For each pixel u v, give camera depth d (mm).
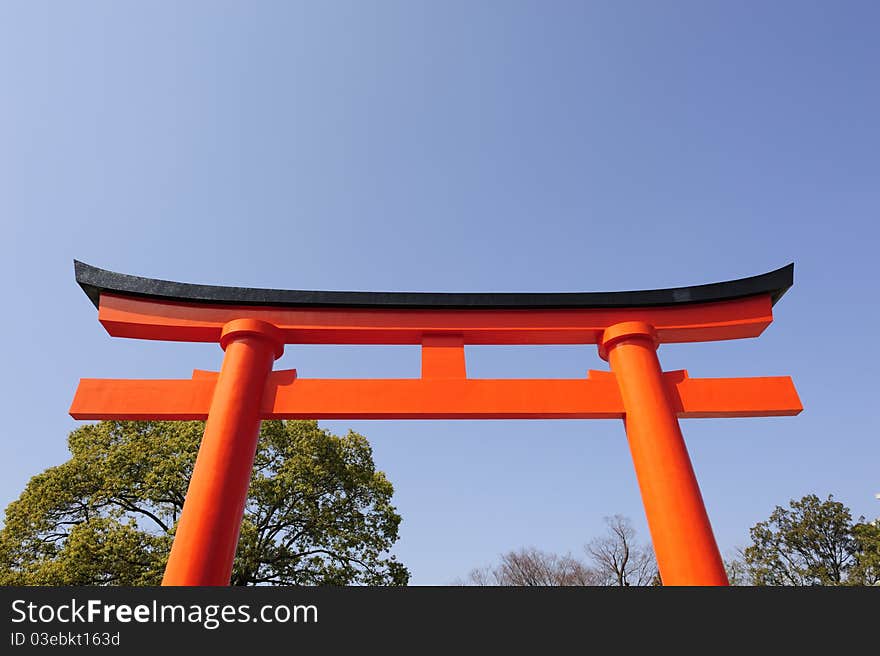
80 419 5730
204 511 4797
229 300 6836
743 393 6066
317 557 16625
